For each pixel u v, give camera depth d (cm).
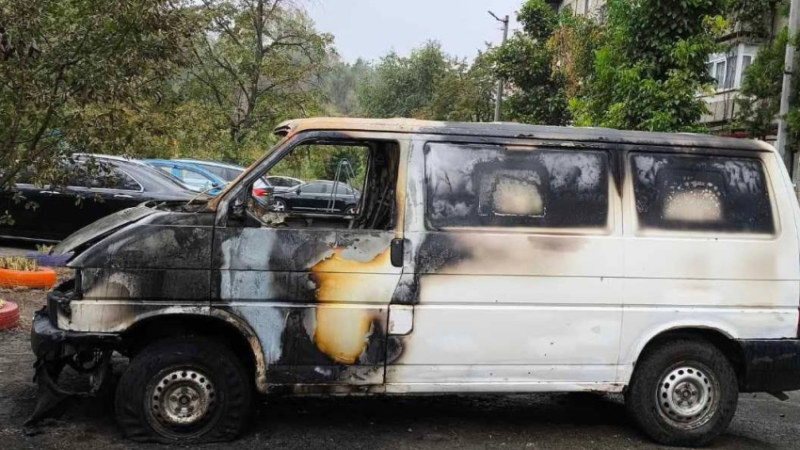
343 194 631
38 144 683
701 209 471
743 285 471
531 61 2227
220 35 2455
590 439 488
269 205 596
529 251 446
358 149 579
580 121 1241
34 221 1005
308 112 2531
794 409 591
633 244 459
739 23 1667
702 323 467
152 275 416
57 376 454
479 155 451
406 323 435
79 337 410
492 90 3269
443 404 553
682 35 1092
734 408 480
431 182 445
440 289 439
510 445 468
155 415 427
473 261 441
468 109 3316
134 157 742
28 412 474
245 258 423
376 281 434
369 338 433
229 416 436
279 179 1067
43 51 602
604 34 1633
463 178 447
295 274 428
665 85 1071
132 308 414
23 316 720
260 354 425
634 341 461
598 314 455
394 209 439
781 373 475
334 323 430
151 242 417
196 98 2444
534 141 455
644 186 465
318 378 431
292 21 2498
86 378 529
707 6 1070
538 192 453
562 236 451
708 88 1084
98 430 448
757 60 1442
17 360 586
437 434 481
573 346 454
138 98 640
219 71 2503
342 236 433
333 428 481
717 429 477
